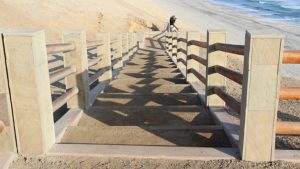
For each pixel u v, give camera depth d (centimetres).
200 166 312
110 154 330
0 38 313
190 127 412
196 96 614
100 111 508
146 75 914
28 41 314
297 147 399
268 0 7744
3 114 325
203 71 1212
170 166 312
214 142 379
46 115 340
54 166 314
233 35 3409
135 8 3966
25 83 321
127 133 395
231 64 1633
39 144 332
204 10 5900
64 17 2309
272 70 302
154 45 2358
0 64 318
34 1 2216
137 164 316
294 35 3309
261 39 296
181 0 7881
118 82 790
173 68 1071
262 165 312
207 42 509
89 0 2956
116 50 1042
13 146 331
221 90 464
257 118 311
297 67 1897
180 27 3462
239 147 332
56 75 407
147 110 507
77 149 342
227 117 445
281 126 315
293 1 7331
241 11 5747
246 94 308
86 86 512
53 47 385
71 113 477
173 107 520
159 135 390
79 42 489
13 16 1748
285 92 309
